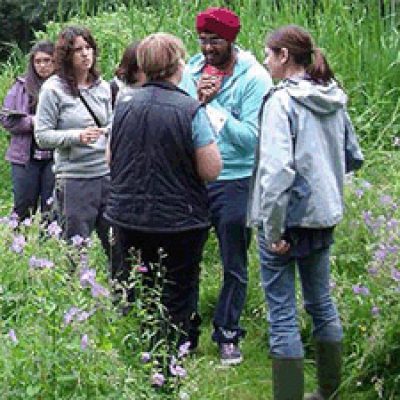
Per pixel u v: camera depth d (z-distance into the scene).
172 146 4.43
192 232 4.53
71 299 4.32
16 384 3.83
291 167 4.30
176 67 4.53
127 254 4.68
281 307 4.55
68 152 5.75
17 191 6.82
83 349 3.89
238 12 9.48
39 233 5.29
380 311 5.00
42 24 15.37
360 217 5.91
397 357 4.92
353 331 5.15
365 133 8.04
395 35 8.98
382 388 4.84
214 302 6.12
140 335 4.52
